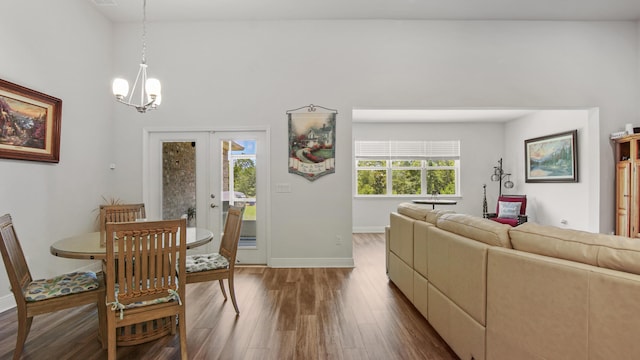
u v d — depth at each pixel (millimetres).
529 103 3947
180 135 4000
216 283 3240
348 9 3713
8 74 2625
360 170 6926
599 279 1089
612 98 3980
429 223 2420
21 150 2717
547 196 5785
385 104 3932
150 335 2076
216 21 3945
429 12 3781
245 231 4004
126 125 3932
